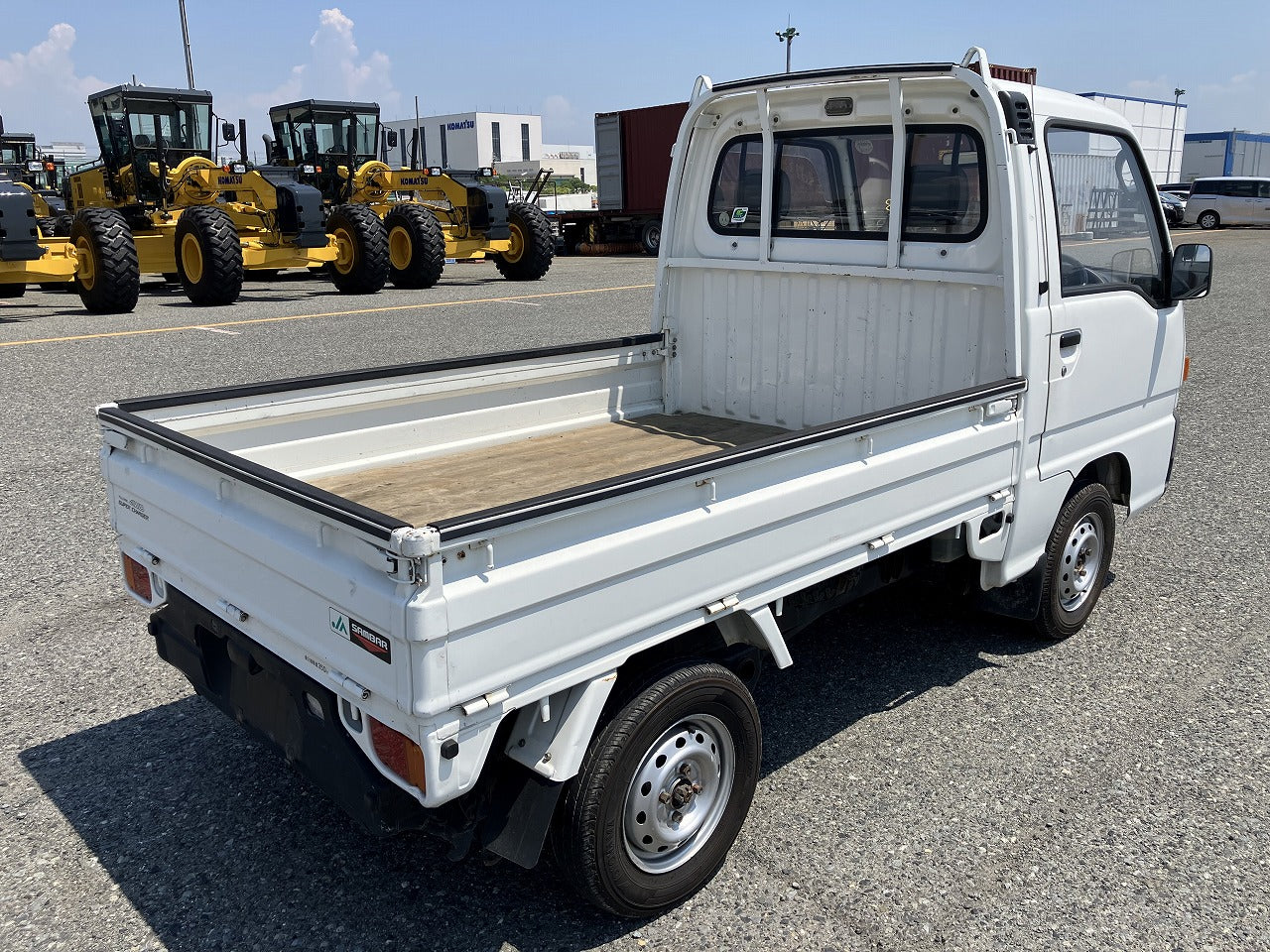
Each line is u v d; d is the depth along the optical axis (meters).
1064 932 2.78
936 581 4.16
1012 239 3.59
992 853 3.11
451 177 19.77
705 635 2.94
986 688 4.14
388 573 2.14
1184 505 6.44
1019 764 3.60
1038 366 3.72
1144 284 4.45
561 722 2.49
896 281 4.14
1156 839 3.18
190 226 14.93
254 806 3.37
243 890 2.96
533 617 2.30
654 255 29.48
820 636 4.66
